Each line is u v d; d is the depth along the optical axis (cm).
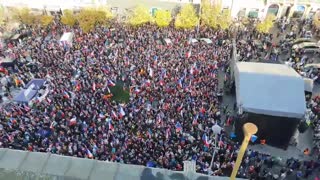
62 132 2506
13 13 4750
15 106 2894
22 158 1278
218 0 4806
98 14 4541
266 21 4588
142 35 4419
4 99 3139
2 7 4906
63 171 1232
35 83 3212
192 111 2823
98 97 3023
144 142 2456
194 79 3309
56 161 1275
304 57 4047
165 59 3716
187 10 4541
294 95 2648
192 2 5144
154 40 4275
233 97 3309
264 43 4419
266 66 3006
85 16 4459
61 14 5191
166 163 2219
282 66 3045
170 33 4503
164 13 4556
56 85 3203
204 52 3938
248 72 2834
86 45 4084
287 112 2533
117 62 3659
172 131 2583
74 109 2809
